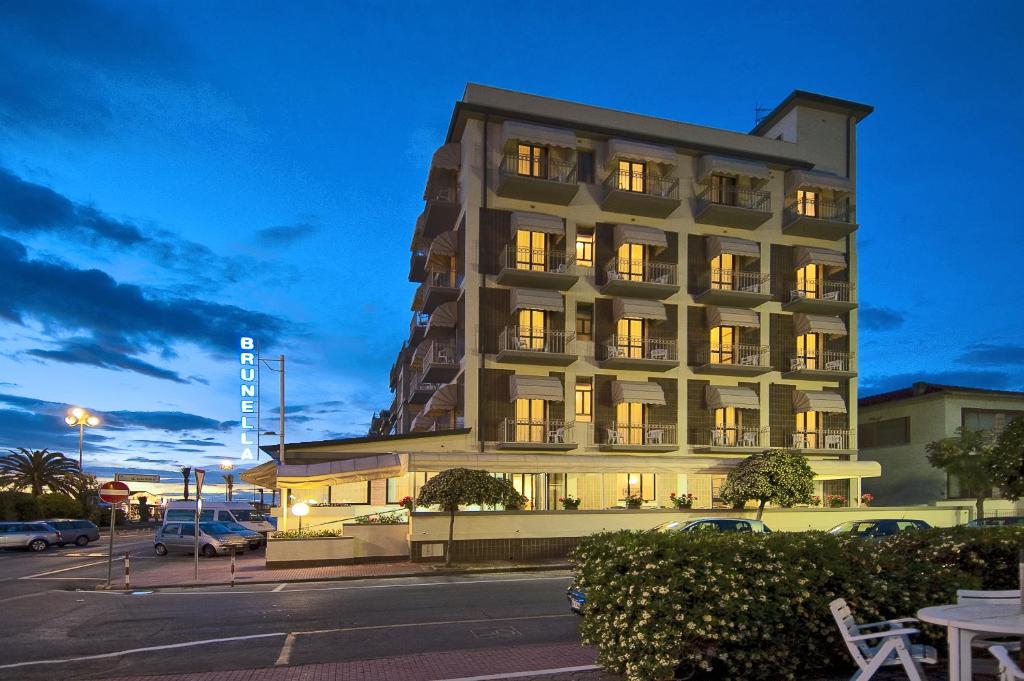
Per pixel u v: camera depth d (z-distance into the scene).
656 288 32.88
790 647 6.89
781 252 36.28
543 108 33.09
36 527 35.66
